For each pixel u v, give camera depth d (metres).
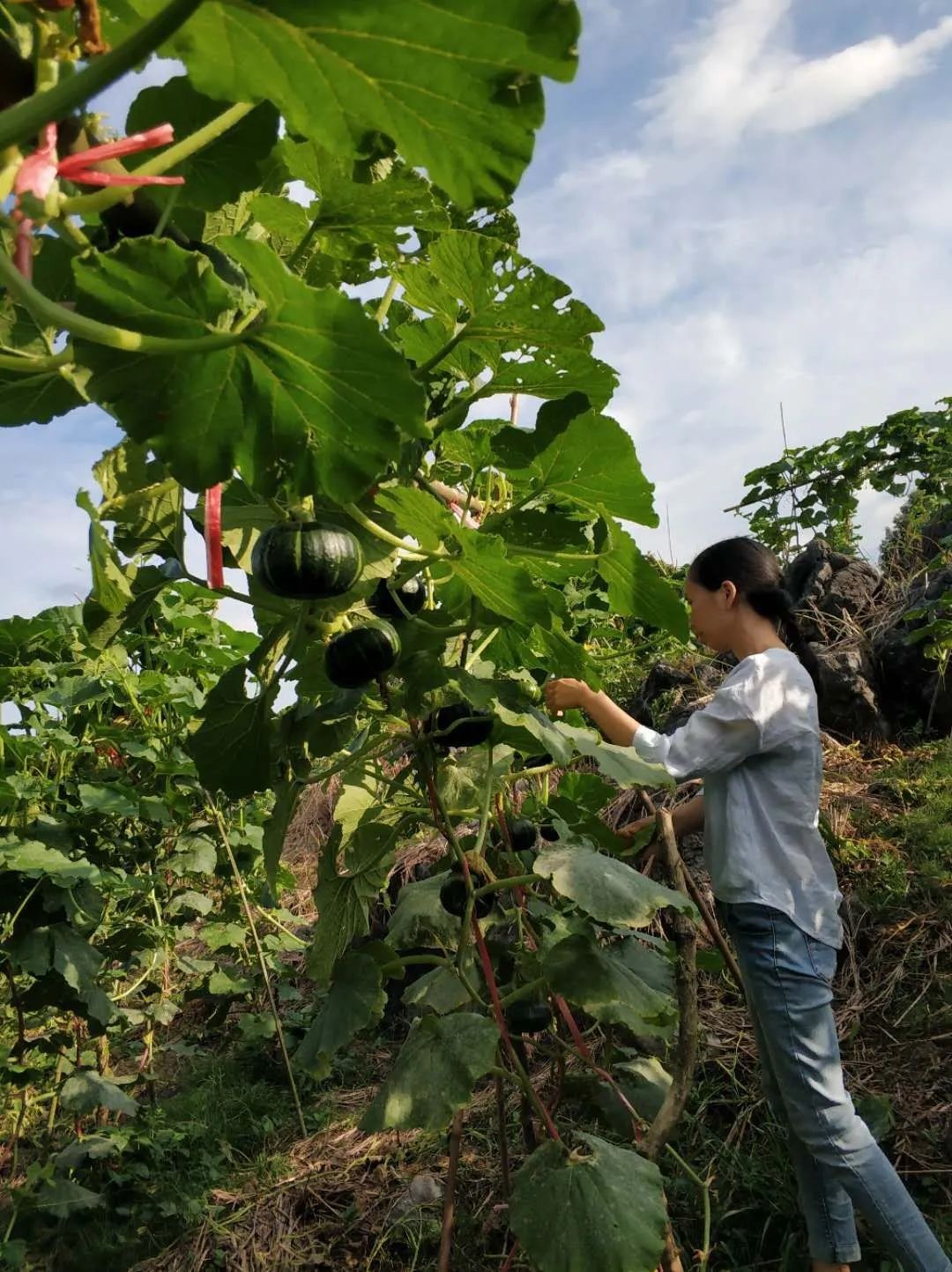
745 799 2.64
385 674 1.77
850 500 8.42
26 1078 3.37
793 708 2.62
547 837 2.64
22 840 3.22
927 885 4.09
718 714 2.59
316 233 1.46
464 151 0.94
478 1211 3.21
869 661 5.82
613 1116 2.22
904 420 8.06
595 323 1.51
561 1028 2.48
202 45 0.87
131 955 4.54
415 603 1.89
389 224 1.44
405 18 0.80
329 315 1.00
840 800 4.80
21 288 0.90
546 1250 1.59
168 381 1.12
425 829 4.93
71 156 0.86
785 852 2.60
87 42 0.87
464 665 1.87
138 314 1.07
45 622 3.76
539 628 2.02
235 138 1.24
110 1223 3.52
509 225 1.89
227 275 1.29
